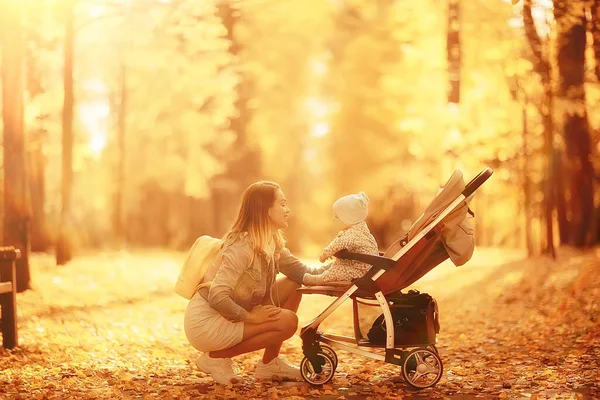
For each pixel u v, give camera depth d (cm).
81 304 1057
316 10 2612
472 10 1510
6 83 1083
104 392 554
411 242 536
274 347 587
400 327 553
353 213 558
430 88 1888
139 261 1888
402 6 1866
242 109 2508
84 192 3153
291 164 2969
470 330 903
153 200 3145
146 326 927
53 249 2155
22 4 1093
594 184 1830
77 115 2219
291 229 3073
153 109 2289
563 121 1608
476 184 527
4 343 712
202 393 548
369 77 2875
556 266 1455
